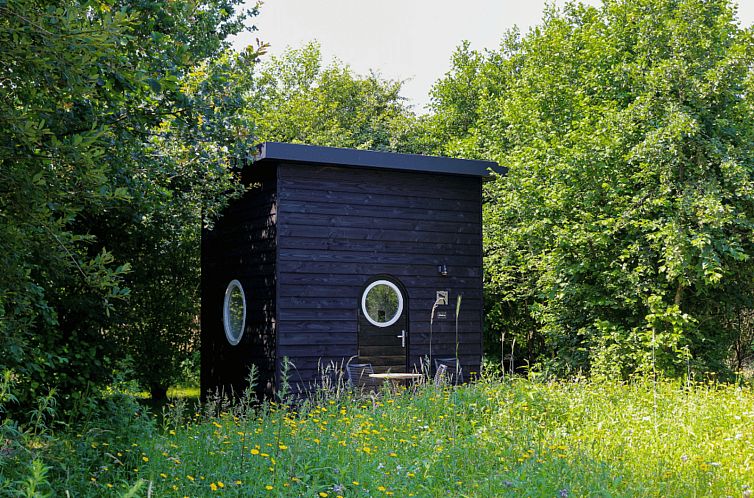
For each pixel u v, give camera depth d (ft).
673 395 33.81
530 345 64.69
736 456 24.17
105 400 25.93
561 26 59.72
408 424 26.68
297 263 38.78
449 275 42.78
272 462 19.81
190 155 32.76
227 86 29.71
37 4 16.96
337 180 40.11
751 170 43.01
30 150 17.31
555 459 22.33
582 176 47.42
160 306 49.19
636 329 44.93
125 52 20.92
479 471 21.65
